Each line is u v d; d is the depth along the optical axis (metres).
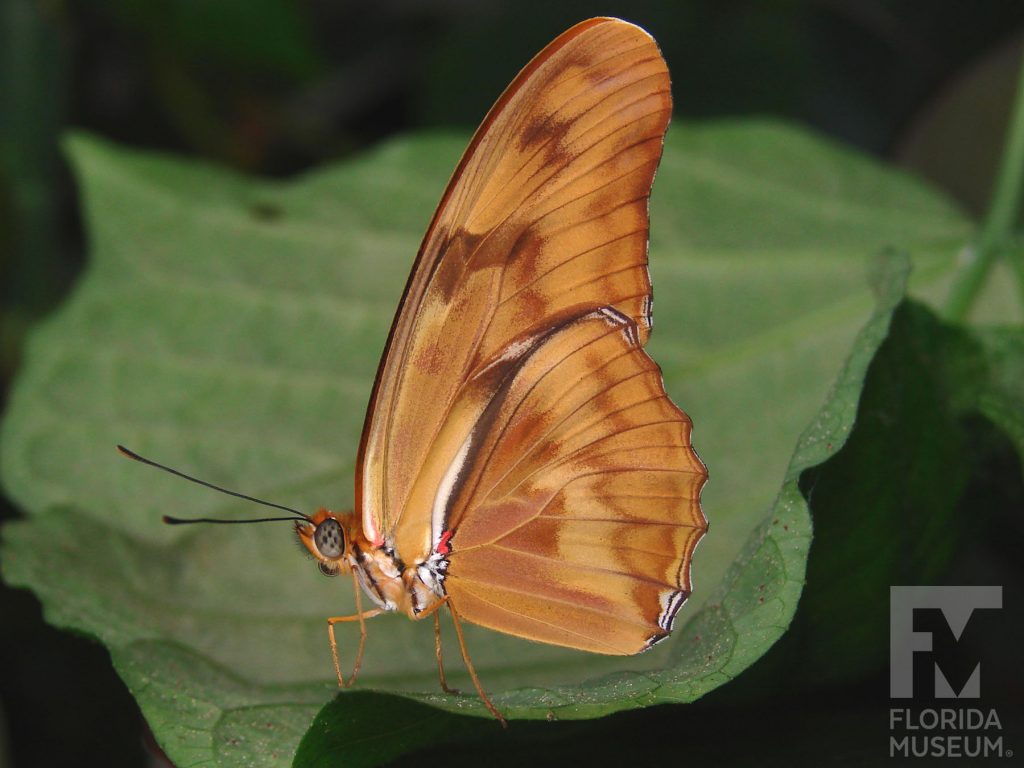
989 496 0.41
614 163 0.39
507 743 0.39
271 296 0.45
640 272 0.39
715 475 0.42
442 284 0.39
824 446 0.39
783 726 0.40
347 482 0.43
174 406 0.44
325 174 0.46
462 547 0.40
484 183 0.39
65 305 0.45
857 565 0.40
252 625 0.42
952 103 0.46
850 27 0.48
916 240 0.44
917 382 0.41
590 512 0.40
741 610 0.39
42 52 0.47
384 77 0.51
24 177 0.47
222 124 0.48
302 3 0.49
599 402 0.40
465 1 0.51
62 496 0.44
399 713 0.39
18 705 0.45
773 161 0.45
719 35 0.47
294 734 0.40
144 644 0.41
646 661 0.40
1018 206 0.43
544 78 0.39
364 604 0.42
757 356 0.43
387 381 0.40
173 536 0.43
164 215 0.45
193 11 0.46
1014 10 0.47
